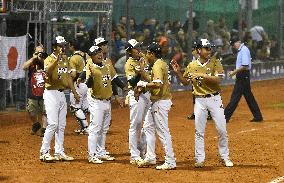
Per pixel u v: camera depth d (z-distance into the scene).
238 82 51.53
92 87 34.69
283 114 60.03
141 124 34.78
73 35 62.31
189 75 33.75
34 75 45.31
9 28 61.19
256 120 53.88
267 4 103.06
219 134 34.16
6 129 48.91
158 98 32.97
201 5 87.44
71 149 39.81
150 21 76.31
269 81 98.06
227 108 51.72
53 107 35.03
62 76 35.09
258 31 99.19
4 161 35.50
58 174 31.81
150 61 33.38
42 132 45.66
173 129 49.50
